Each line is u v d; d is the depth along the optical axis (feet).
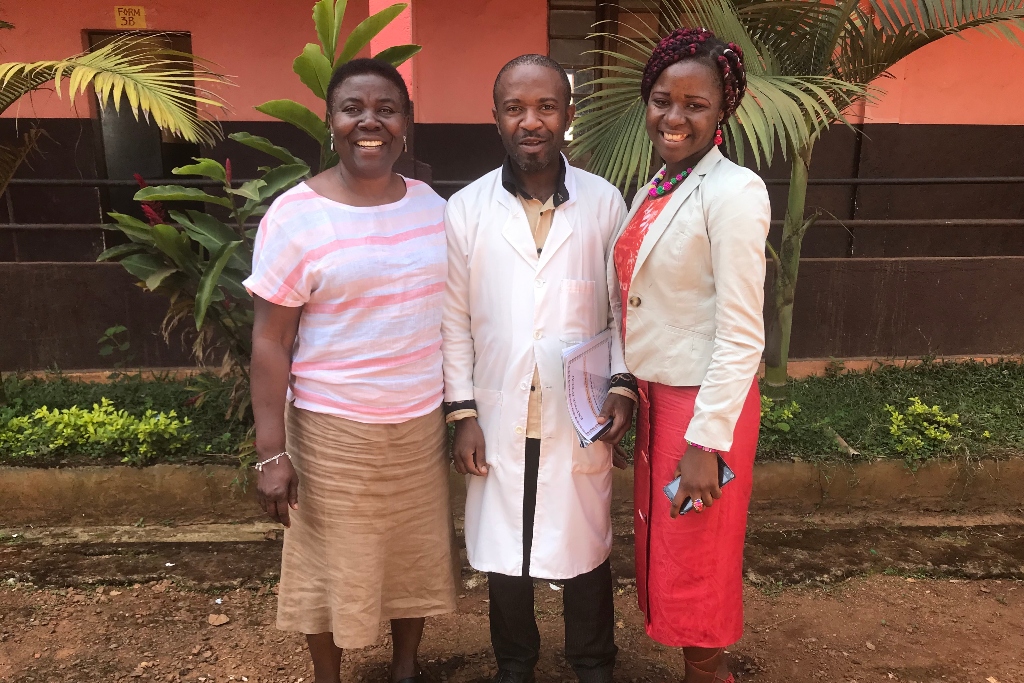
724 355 5.77
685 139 5.86
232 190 9.62
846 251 18.89
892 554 10.50
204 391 12.73
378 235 6.15
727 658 8.43
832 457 11.52
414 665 7.85
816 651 8.56
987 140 18.08
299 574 6.83
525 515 6.85
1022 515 11.55
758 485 11.35
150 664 8.26
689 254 5.95
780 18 11.15
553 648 8.61
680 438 6.27
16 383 13.60
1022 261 15.78
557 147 6.38
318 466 6.46
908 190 18.35
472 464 6.89
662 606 6.63
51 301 14.46
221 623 8.96
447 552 7.20
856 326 15.88
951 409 13.46
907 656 8.50
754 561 10.27
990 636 8.87
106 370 14.78
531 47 17.84
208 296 9.29
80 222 17.87
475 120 18.01
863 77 11.76
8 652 8.43
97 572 9.84
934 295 15.81
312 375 6.34
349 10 17.33
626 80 10.39
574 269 6.69
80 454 11.22
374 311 6.17
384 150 6.07
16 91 11.02
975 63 17.58
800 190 12.29
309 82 9.34
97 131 17.87
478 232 6.69
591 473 6.91
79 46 17.10
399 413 6.44
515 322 6.63
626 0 18.11
